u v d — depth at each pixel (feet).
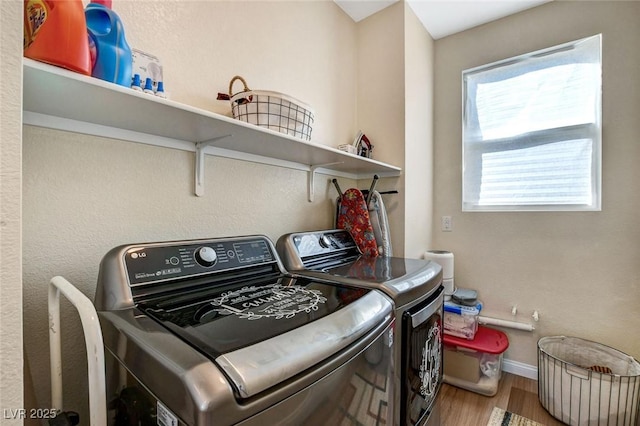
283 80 5.13
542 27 6.61
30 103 2.43
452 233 7.71
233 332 1.98
